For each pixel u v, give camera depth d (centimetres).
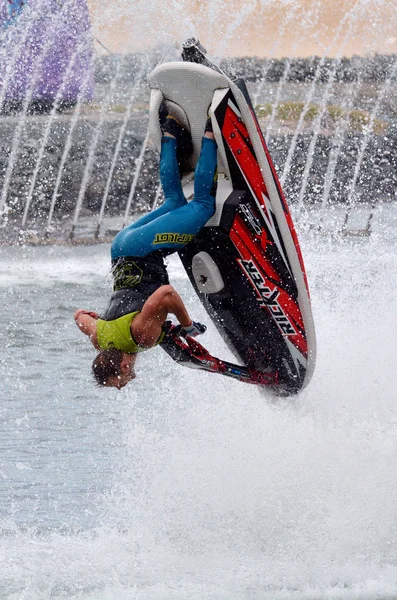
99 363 2322
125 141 9256
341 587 2102
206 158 2342
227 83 2352
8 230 8494
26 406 3506
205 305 2600
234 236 2428
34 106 8394
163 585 2114
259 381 2603
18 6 7194
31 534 2412
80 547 2347
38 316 5238
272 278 2489
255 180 2419
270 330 2552
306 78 8175
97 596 2045
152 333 2306
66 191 9100
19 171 9012
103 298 5803
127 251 2336
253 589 2100
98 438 3106
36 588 2084
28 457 2948
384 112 8162
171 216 2323
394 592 2092
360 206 7738
